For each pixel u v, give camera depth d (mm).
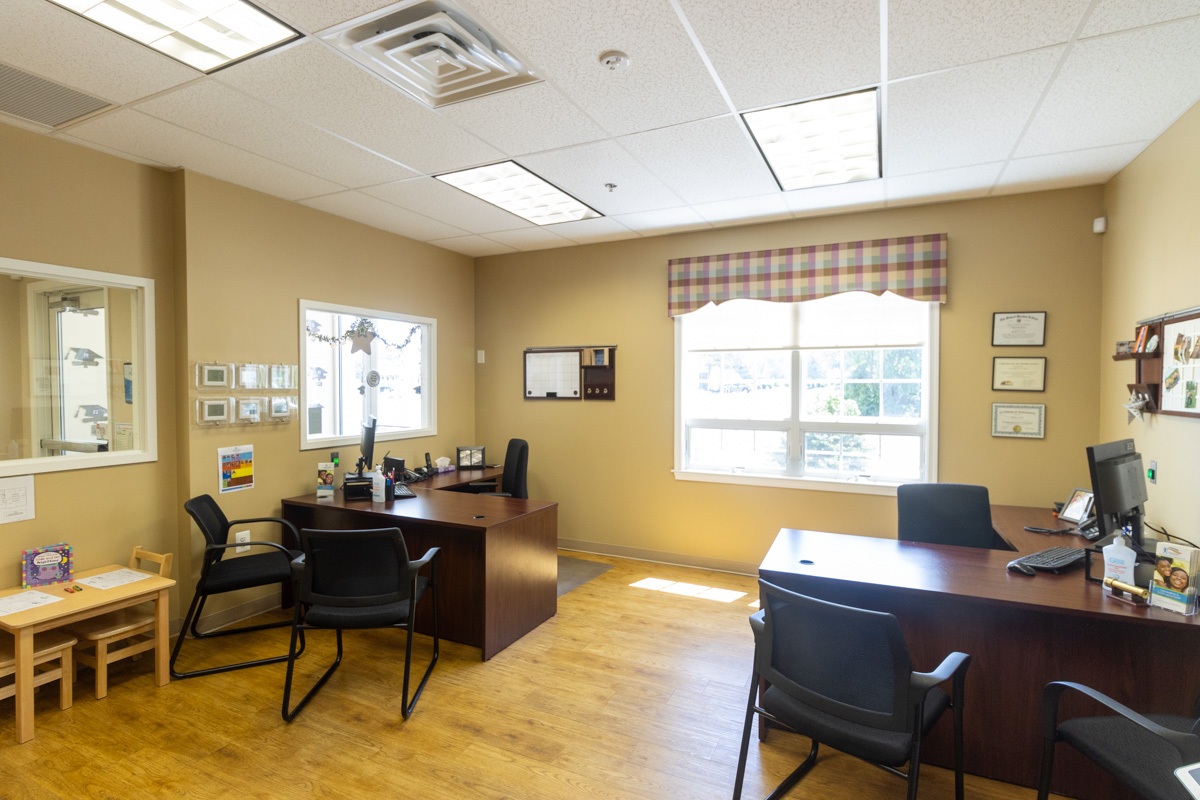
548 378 5113
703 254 4480
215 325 3359
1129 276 3074
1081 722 1691
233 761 2188
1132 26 1916
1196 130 2426
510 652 3121
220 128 2713
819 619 1679
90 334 2973
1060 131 2717
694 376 4641
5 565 2668
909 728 1554
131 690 2693
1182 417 2502
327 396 4301
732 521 4453
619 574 4402
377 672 2895
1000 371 3662
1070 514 3068
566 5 1833
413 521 3270
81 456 2910
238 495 3492
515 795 2025
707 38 2012
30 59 2135
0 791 2006
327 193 3635
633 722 2473
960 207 3750
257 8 1855
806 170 3273
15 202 2678
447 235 4633
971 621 2098
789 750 2297
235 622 3484
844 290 4016
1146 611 1810
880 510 4012
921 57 2121
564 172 3277
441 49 2094
